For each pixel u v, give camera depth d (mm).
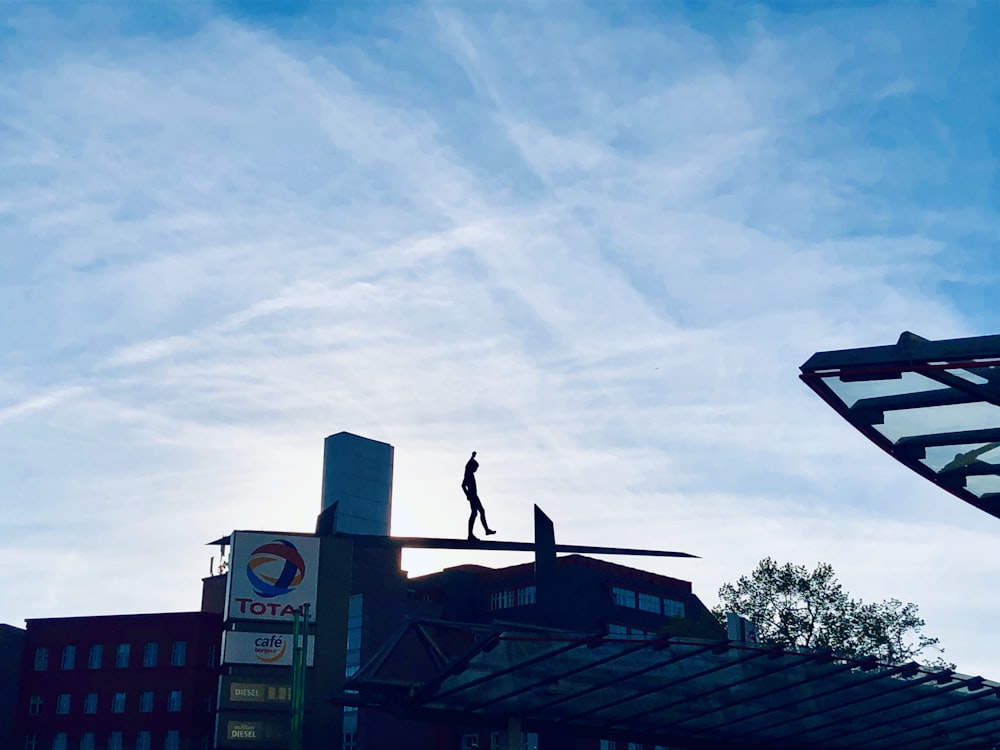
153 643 89188
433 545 43906
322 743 79688
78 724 88000
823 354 20906
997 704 45969
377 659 37656
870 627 80000
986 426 23734
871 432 24453
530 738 81312
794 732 46750
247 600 81188
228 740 78250
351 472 102375
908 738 50438
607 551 45125
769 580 82500
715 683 40188
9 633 90062
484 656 37781
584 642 34812
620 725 44219
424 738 84188
